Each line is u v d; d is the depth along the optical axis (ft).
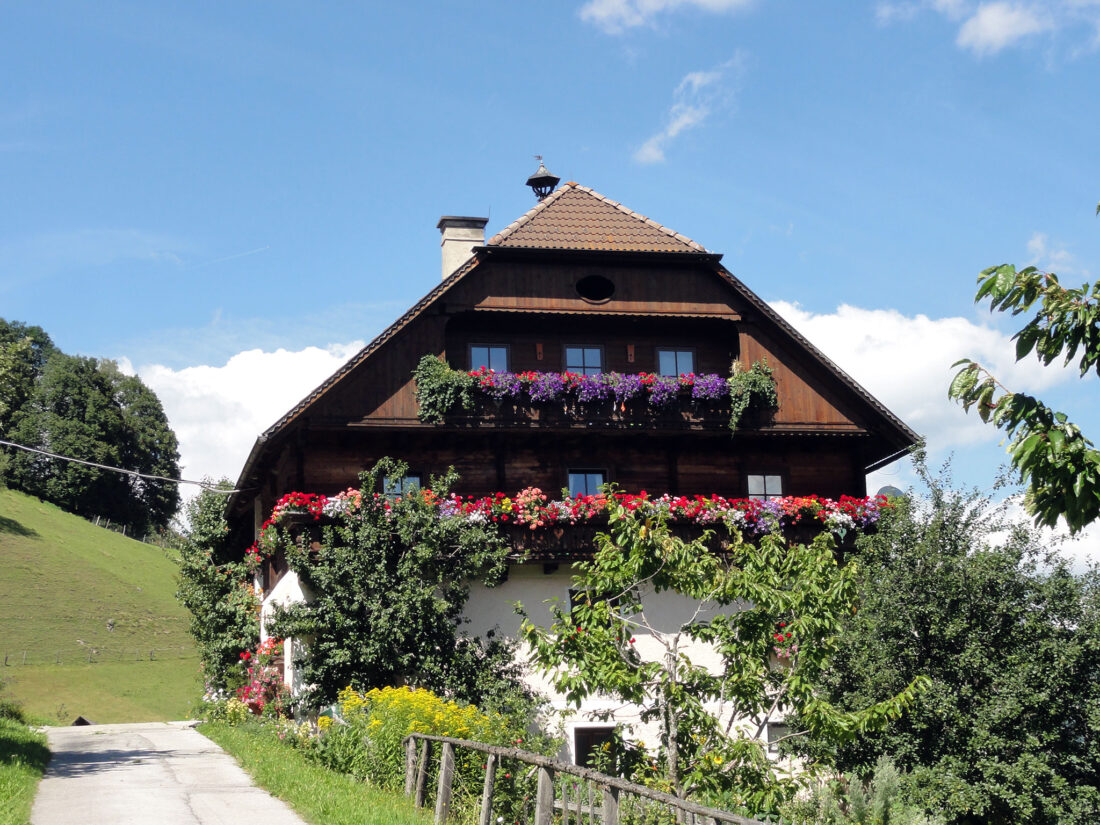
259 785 50.34
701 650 77.46
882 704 46.14
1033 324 28.94
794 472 85.81
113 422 294.66
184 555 99.66
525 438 81.82
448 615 71.00
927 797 50.90
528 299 80.89
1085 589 53.26
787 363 84.23
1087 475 27.04
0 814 39.55
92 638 209.56
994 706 51.37
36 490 286.25
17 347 77.41
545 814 36.32
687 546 48.29
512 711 64.95
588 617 47.29
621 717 73.97
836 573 48.26
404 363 78.43
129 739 76.43
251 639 94.22
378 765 51.37
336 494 77.66
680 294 83.51
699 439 83.97
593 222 84.28
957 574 53.67
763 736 72.64
